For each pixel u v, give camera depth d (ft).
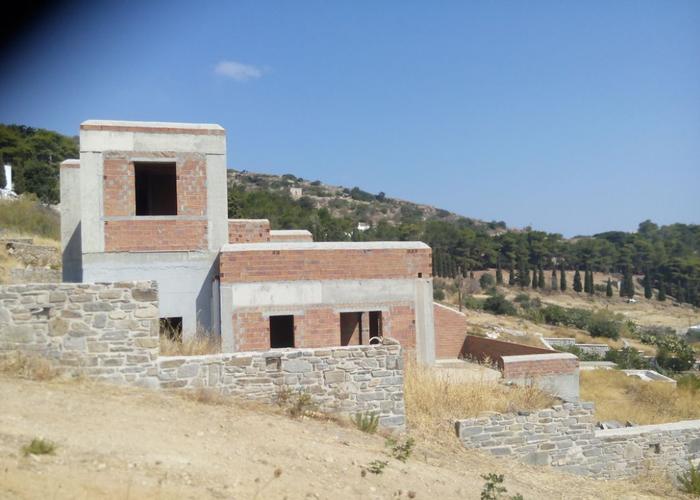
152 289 33.83
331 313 51.85
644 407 68.95
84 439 24.40
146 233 51.03
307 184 542.57
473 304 228.02
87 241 49.73
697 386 81.00
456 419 40.88
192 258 51.96
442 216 554.05
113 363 32.99
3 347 32.01
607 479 43.52
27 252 102.63
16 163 199.00
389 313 53.57
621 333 210.79
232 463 25.77
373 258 53.42
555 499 34.45
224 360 34.65
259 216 232.94
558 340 156.25
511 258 342.03
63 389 30.60
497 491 31.40
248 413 33.22
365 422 36.32
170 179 65.92
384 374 37.55
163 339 40.63
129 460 23.32
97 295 33.06
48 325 32.45
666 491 42.11
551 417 42.73
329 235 250.16
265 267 50.37
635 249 410.52
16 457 21.13
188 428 28.81
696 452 46.80
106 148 50.31
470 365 64.54
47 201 177.17
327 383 36.32
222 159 53.06
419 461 33.88
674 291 360.07
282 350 35.96
